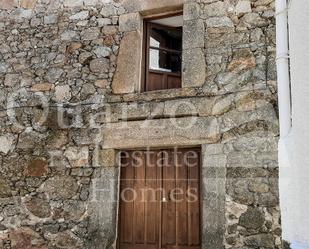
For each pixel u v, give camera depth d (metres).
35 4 4.65
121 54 4.21
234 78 3.76
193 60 3.92
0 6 4.72
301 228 2.34
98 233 3.85
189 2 4.06
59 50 4.44
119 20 4.31
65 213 4.00
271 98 3.60
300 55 2.44
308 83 2.27
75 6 4.50
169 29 4.51
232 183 3.55
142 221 3.98
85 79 4.27
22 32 4.62
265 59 3.70
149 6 4.21
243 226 3.44
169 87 4.36
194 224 3.80
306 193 2.27
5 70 4.58
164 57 4.46
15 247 4.06
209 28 3.97
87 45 4.36
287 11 3.07
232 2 3.95
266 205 3.40
